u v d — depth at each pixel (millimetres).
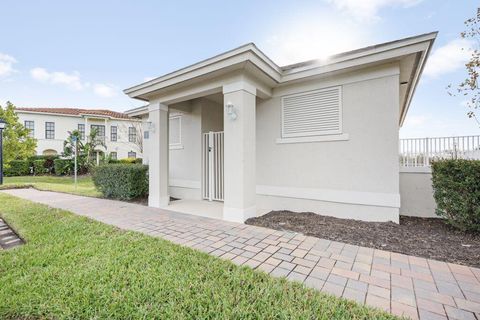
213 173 7637
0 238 4586
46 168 19344
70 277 2701
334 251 3453
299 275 2762
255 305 2168
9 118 15328
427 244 3697
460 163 4188
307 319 1978
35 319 2107
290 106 6043
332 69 5145
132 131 27078
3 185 11594
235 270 2814
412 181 5797
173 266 2930
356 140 5176
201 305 2186
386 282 2605
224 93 5391
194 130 8094
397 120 4766
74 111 26156
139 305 2211
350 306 2145
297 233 4266
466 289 2459
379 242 3791
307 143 5801
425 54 4457
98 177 8602
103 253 3340
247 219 5164
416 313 2084
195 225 4828
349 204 5246
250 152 5359
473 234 4133
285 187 6109
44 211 6059
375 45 4574
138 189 7938
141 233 4215
